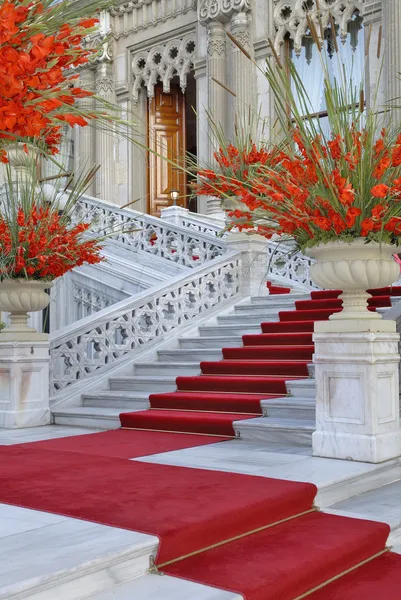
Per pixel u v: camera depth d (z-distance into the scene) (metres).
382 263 5.29
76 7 2.04
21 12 1.84
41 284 7.59
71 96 1.97
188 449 6.14
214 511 3.83
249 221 5.60
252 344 8.94
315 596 3.42
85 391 8.53
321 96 16.12
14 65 1.80
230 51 17.47
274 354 8.38
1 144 2.12
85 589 3.02
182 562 3.47
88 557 3.07
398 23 14.14
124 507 3.95
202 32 18.33
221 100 17.52
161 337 9.58
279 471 5.05
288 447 6.21
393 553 4.13
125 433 7.20
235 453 5.91
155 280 11.11
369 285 5.39
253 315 9.73
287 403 6.90
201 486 4.51
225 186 5.71
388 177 4.91
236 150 6.21
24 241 7.09
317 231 5.27
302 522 4.28
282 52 16.69
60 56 1.94
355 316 5.49
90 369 8.81
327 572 3.58
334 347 5.57
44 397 8.02
